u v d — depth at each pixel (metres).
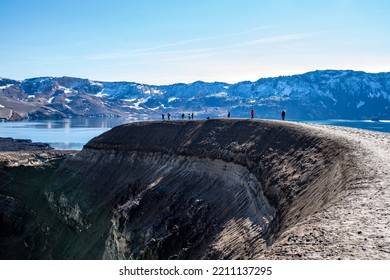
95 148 90.00
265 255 15.34
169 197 56.78
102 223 66.25
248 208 40.69
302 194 29.22
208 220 46.06
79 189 80.00
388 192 19.14
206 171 58.22
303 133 42.62
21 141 186.25
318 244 14.77
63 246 71.56
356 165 24.58
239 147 54.47
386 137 37.47
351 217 16.84
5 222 84.00
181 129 75.94
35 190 90.00
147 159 75.19
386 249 13.38
